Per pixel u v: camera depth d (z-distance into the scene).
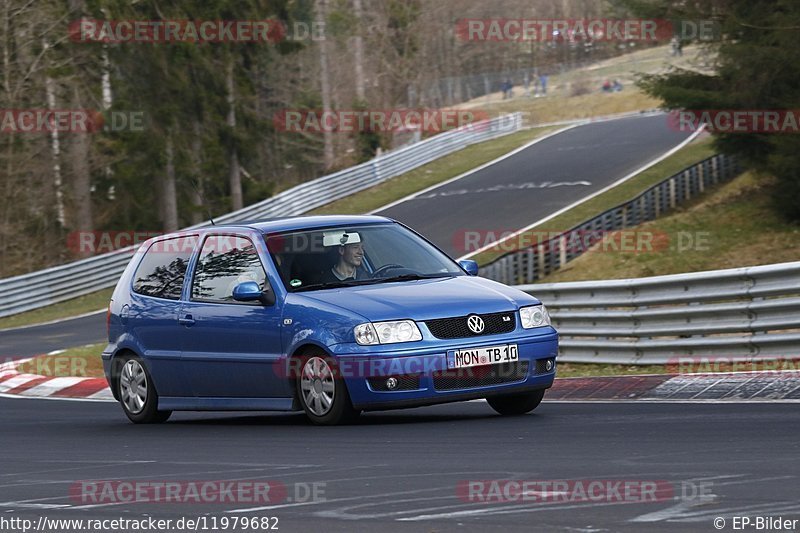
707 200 98.94
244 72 142.38
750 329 34.22
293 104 180.25
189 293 29.70
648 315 37.38
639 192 112.00
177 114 130.75
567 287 40.53
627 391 30.53
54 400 40.34
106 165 135.38
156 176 136.12
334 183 126.38
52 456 24.62
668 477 17.31
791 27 74.75
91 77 133.50
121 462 22.89
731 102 79.94
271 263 27.81
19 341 69.62
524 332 26.28
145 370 30.75
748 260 73.94
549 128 172.25
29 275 90.94
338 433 24.95
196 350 29.11
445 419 27.31
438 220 110.25
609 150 140.00
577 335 40.28
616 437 21.98
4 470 22.78
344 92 189.75
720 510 14.84
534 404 27.44
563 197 114.19
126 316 31.42
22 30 125.06
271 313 27.19
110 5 124.00
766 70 77.44
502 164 140.88
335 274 27.66
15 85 126.12
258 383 27.66
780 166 77.75
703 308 35.50
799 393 27.23
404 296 26.20
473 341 25.53
